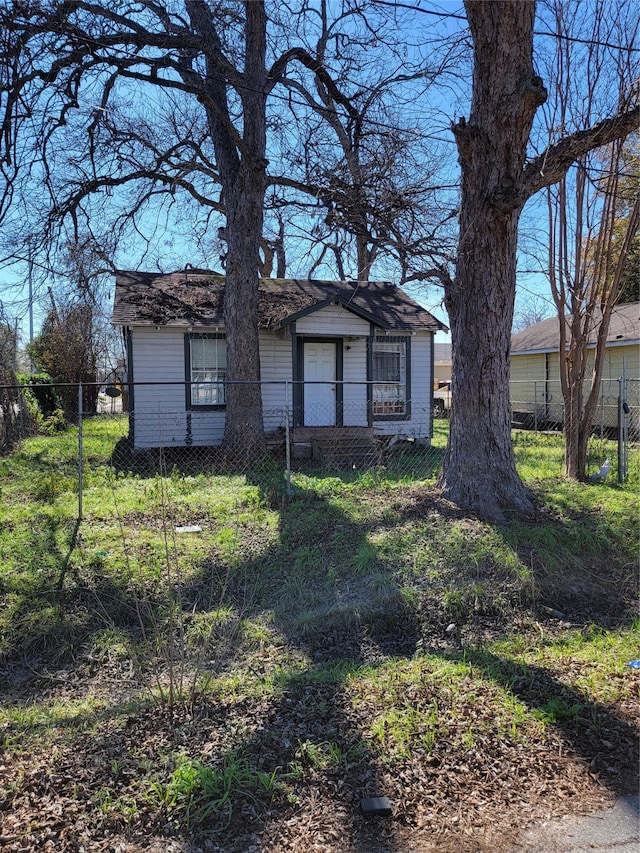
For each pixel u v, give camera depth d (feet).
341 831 7.31
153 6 30.32
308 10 35.06
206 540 19.22
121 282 45.29
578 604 15.66
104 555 17.63
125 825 7.39
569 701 10.58
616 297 26.99
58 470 33.04
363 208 30.86
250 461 34.99
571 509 21.58
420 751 8.93
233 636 13.34
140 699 10.77
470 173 20.11
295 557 17.49
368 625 14.06
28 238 34.53
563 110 23.66
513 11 18.31
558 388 60.95
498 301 20.53
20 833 7.22
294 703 10.41
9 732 9.82
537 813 7.72
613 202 25.48
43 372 72.74
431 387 47.11
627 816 7.67
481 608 14.79
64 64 25.88
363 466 35.88
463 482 20.92
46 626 13.57
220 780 8.11
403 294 52.37
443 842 7.17
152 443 40.34
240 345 35.47
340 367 44.47
